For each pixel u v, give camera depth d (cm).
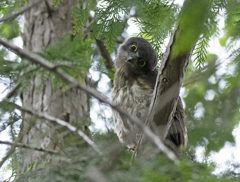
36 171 583
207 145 827
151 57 988
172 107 611
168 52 554
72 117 965
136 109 909
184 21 400
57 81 561
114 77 604
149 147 562
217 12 498
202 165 462
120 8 664
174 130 866
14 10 908
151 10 621
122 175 454
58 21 1066
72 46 537
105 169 441
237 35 492
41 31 1061
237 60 435
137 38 1027
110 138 514
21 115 600
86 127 759
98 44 1091
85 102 1012
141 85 939
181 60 552
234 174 473
